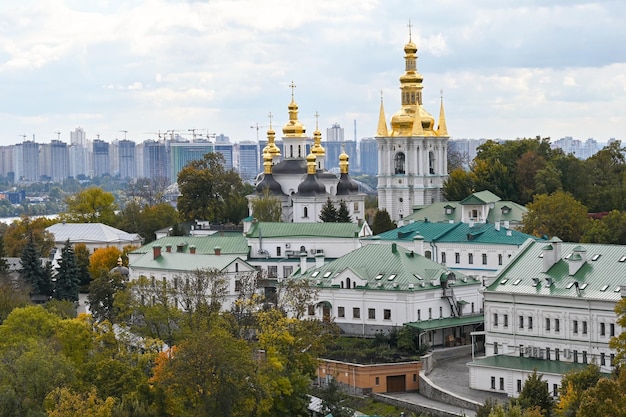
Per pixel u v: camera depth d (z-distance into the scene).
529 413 192.62
